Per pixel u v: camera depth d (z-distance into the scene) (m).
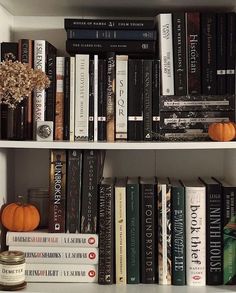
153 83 1.34
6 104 1.33
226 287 1.31
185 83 1.37
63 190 1.33
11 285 1.25
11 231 1.34
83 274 1.33
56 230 1.33
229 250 1.33
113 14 1.49
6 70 1.21
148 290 1.28
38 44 1.35
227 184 1.41
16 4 1.39
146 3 1.38
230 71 1.36
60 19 1.53
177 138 1.37
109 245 1.32
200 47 1.37
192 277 1.32
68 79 1.34
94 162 1.33
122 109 1.34
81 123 1.34
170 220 1.32
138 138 1.34
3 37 1.43
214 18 1.36
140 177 1.51
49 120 1.35
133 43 1.36
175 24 1.36
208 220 1.33
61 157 1.33
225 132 1.29
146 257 1.33
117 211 1.33
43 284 1.31
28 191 1.46
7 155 1.44
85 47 1.35
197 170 1.53
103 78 1.34
